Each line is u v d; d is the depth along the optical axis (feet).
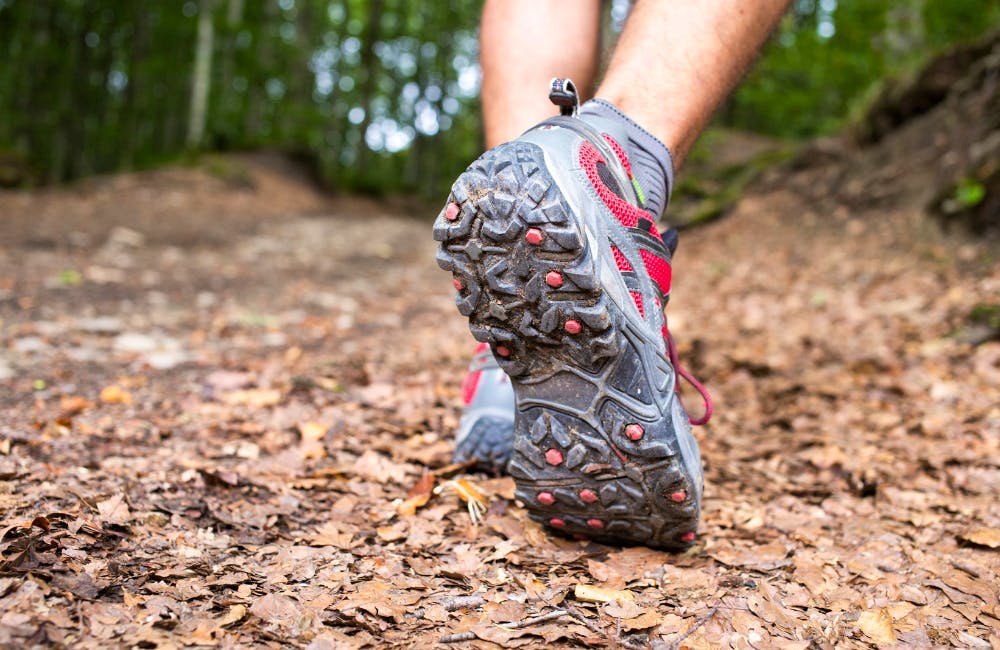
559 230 3.70
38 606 3.25
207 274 19.66
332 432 6.64
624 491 4.20
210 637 3.20
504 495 5.22
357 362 10.27
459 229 3.85
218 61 70.33
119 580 3.62
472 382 5.81
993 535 4.76
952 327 11.21
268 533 4.46
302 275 21.08
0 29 62.69
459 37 86.99
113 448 5.87
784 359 10.76
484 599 3.83
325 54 89.30
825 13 36.22
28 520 4.08
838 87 36.40
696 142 4.91
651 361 4.05
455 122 98.17
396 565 4.18
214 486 5.10
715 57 4.62
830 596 4.05
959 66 19.72
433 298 18.63
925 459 6.51
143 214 30.73
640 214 4.17
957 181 15.89
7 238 21.79
